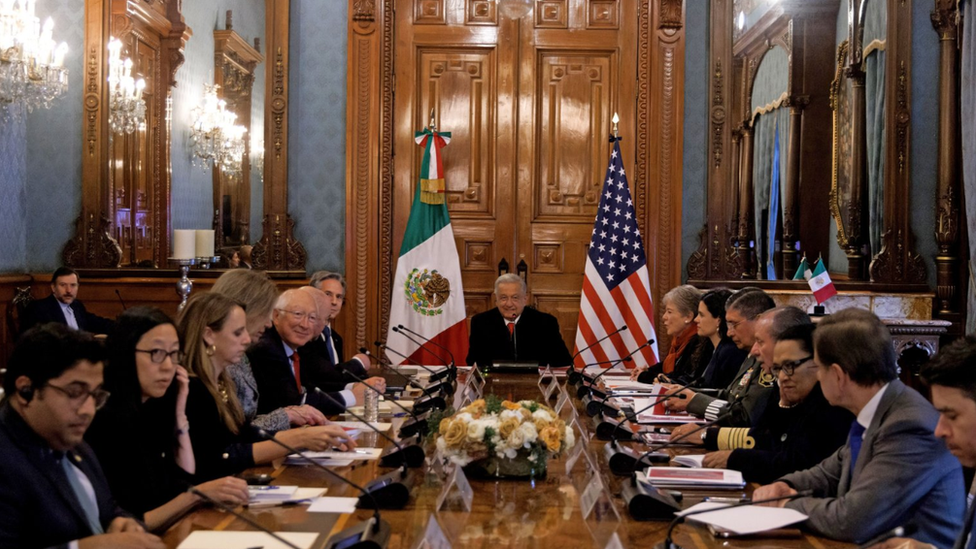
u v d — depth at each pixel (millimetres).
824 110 7195
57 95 6730
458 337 6918
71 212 7129
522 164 7363
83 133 7090
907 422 2375
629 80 7305
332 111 7266
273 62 7211
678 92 7180
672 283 7195
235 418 3197
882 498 2297
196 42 7422
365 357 5605
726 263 7195
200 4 7398
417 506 2504
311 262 7285
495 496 2619
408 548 2135
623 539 2230
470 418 2807
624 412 4031
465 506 2457
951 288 7023
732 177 7191
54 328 2096
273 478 2803
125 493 2549
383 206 7262
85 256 7102
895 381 2484
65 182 7121
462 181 7367
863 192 7191
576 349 6691
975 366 1957
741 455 3018
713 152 7203
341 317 7254
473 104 7355
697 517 2373
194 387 3057
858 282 7141
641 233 7223
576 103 7355
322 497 2580
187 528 2285
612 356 6664
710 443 3381
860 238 7203
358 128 7230
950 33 7008
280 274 7188
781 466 2941
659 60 7191
